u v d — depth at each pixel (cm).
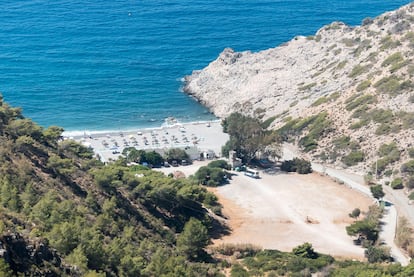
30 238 8762
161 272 10781
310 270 12850
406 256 14462
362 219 16700
